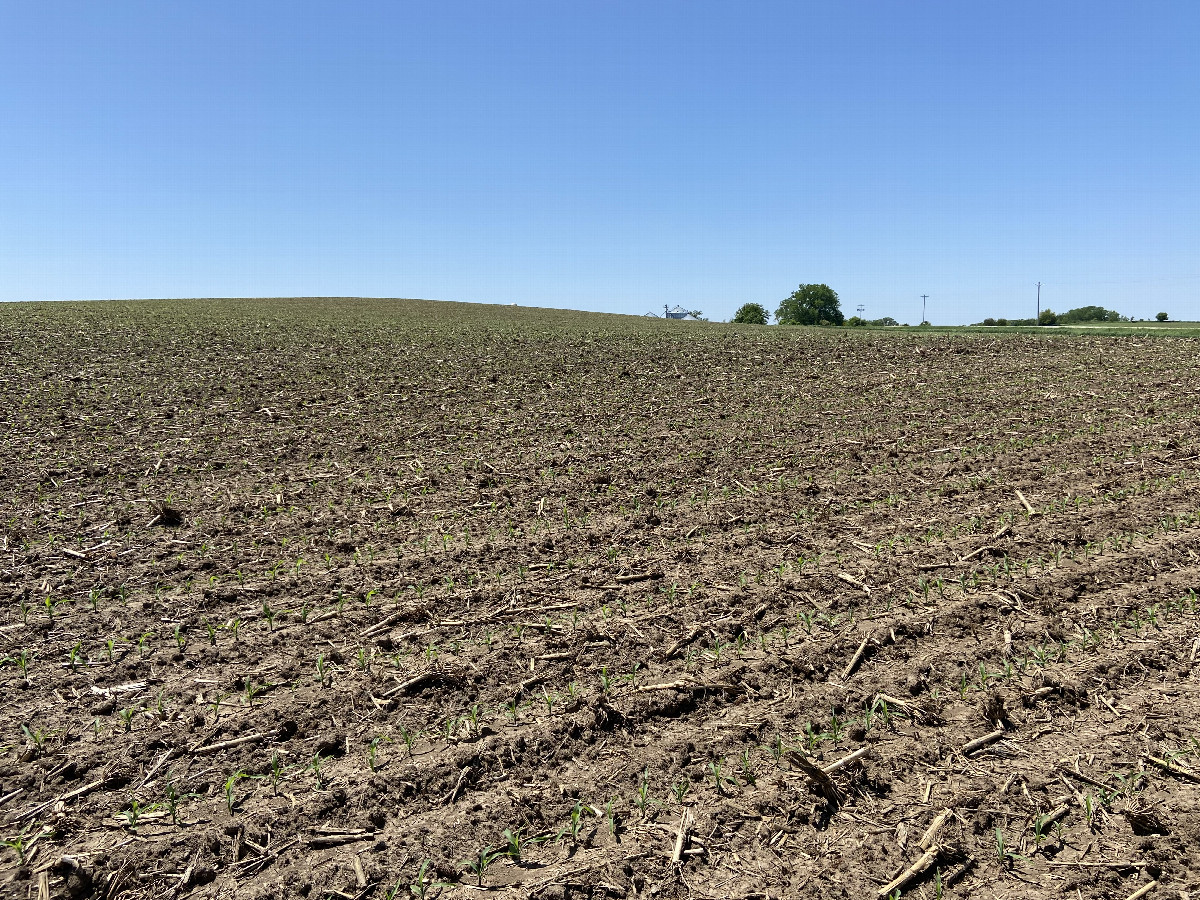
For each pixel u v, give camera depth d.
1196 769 4.20
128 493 9.43
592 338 26.48
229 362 19.48
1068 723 4.69
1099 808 3.96
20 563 7.19
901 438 12.03
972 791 4.11
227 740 4.57
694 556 7.39
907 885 3.52
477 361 20.70
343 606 6.35
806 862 3.65
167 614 6.18
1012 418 13.11
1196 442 11.07
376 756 4.45
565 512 8.77
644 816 3.97
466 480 10.12
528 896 3.47
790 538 7.80
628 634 5.84
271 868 3.64
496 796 4.12
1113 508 8.40
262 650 5.62
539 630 5.93
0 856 3.71
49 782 4.21
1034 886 3.49
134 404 14.48
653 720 4.79
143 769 4.32
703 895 3.47
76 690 5.08
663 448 11.77
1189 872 3.52
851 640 5.71
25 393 15.02
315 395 15.84
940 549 7.41
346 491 9.62
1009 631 5.78
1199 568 6.76
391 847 3.76
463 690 5.12
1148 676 5.16
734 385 17.25
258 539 7.89
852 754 4.32
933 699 4.98
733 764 4.37
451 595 6.55
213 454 11.32
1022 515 8.32
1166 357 18.69
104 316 30.27
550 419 13.96
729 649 5.62
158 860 3.68
